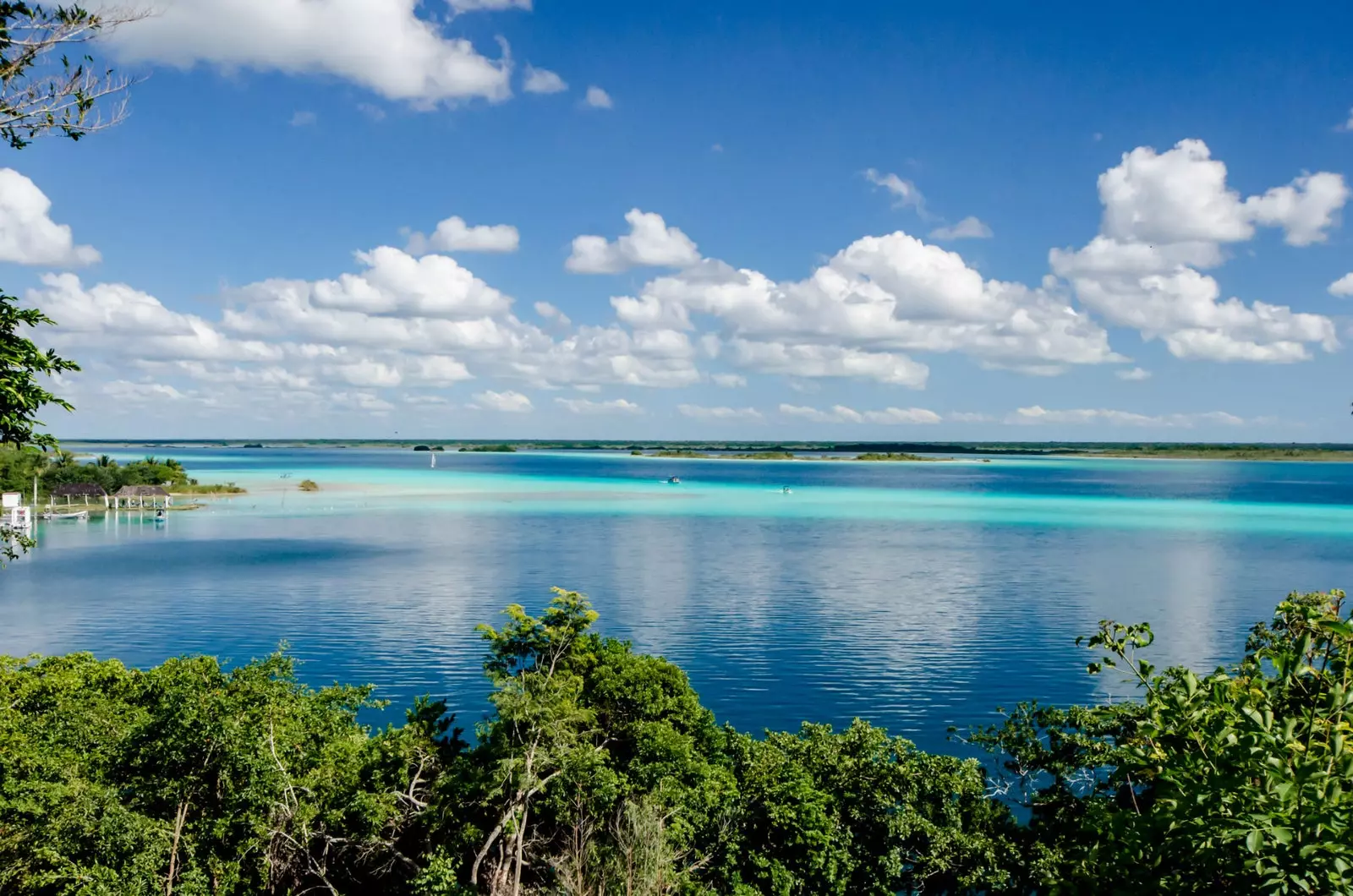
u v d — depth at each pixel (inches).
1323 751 287.3
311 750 1061.8
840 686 2167.8
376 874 1050.7
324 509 6264.8
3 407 650.8
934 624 2817.4
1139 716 345.1
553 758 1011.3
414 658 2326.5
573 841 1000.9
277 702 994.1
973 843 1017.5
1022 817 1332.4
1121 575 3742.6
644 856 904.9
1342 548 4581.7
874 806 1075.3
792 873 1042.1
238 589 3257.9
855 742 1145.4
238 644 2468.0
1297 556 4306.1
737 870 1051.9
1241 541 4896.7
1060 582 3572.8
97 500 6294.3
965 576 3695.9
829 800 1061.8
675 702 1197.1
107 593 3169.3
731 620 2856.8
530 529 5191.9
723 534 5044.3
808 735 1237.1
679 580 3555.6
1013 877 1010.1
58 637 2539.4
